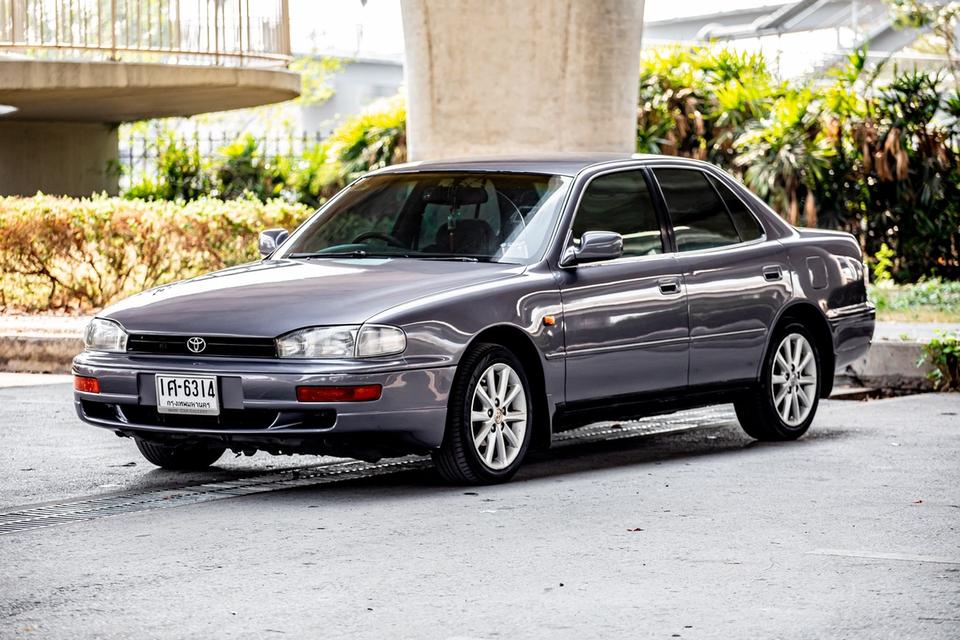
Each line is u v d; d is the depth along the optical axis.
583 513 8.55
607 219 10.39
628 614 6.33
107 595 6.70
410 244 10.32
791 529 8.09
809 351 11.68
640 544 7.70
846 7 45.59
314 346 8.84
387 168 11.25
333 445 8.87
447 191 10.55
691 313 10.60
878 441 11.57
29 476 10.05
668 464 10.45
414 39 17.17
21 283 19.45
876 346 15.34
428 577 7.00
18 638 6.02
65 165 26.70
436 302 9.12
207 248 19.58
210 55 22.53
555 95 16.92
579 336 9.85
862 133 25.36
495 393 9.48
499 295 9.42
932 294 21.97
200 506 8.91
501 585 6.84
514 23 16.81
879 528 8.12
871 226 25.89
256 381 8.82
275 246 10.95
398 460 10.71
